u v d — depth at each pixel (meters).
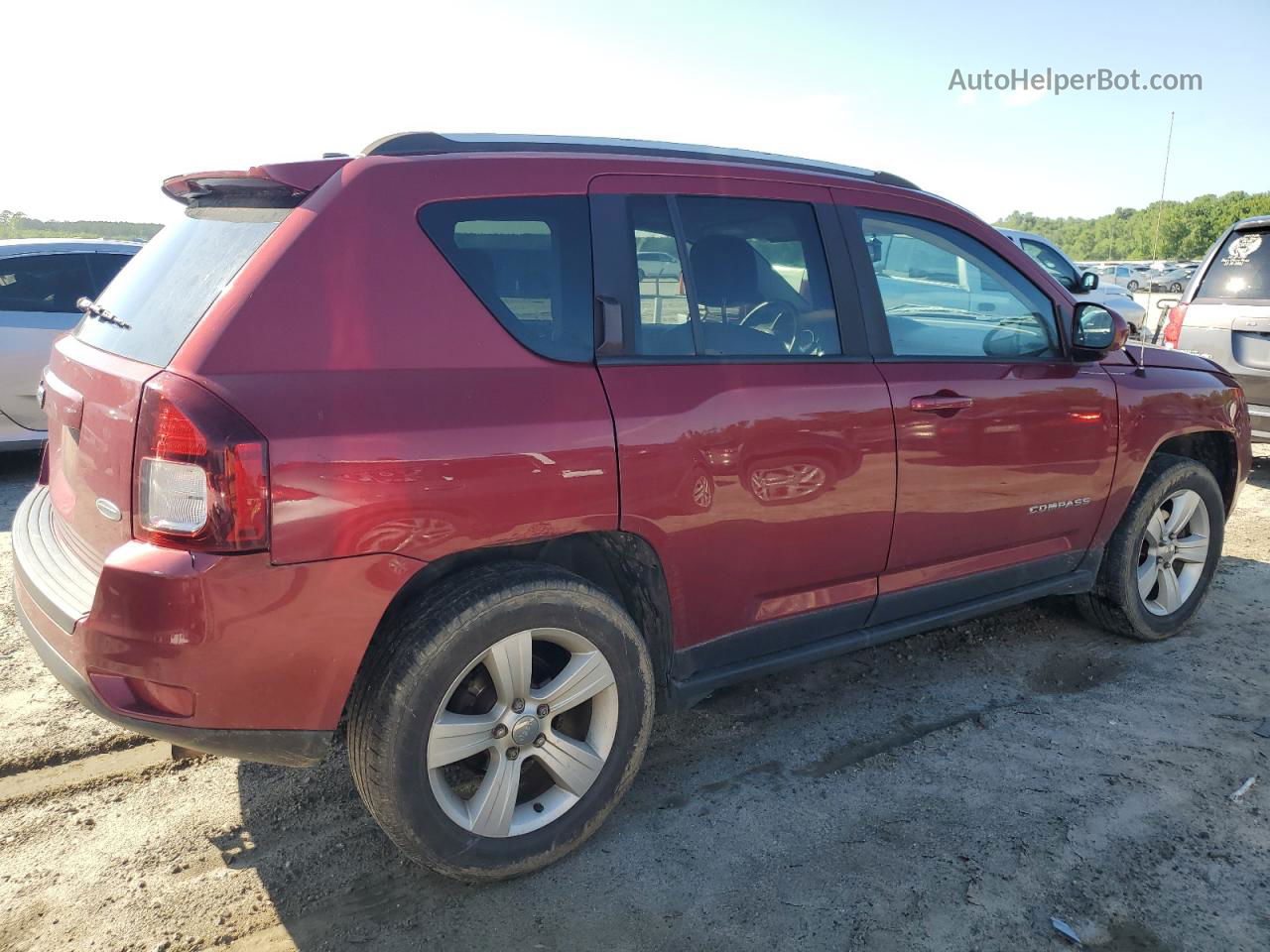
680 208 2.81
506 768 2.46
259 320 2.13
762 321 2.92
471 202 2.46
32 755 3.15
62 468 2.59
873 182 3.33
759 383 2.81
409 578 2.22
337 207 2.28
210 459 1.97
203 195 2.66
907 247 3.33
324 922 2.39
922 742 3.30
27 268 6.60
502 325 2.43
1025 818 2.82
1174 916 2.40
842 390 2.96
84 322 2.83
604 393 2.52
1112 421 3.74
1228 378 4.40
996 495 3.40
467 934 2.34
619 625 2.56
